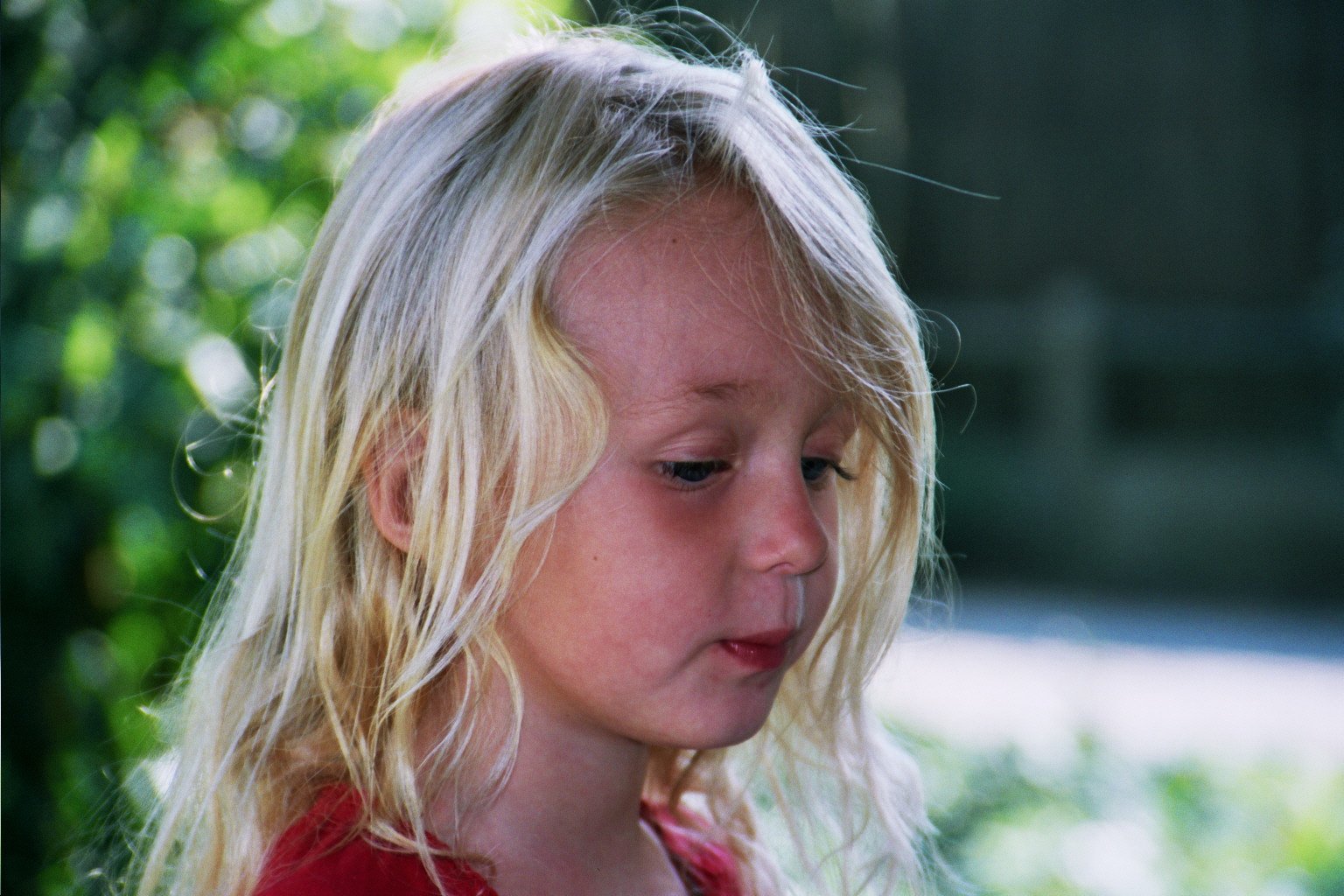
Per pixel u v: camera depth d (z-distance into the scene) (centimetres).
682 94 144
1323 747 527
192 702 155
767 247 132
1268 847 397
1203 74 1151
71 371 253
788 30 779
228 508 252
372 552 140
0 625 262
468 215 134
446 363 131
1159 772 464
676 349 127
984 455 1055
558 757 138
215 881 144
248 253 264
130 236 254
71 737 269
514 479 129
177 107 271
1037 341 1093
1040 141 1158
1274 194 1154
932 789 396
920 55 1148
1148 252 1162
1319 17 1143
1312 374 1111
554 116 137
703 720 129
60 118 260
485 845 136
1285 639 775
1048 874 351
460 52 164
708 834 176
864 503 162
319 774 142
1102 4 1149
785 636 130
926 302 1155
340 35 278
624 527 126
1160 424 1119
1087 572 964
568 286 128
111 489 252
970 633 750
